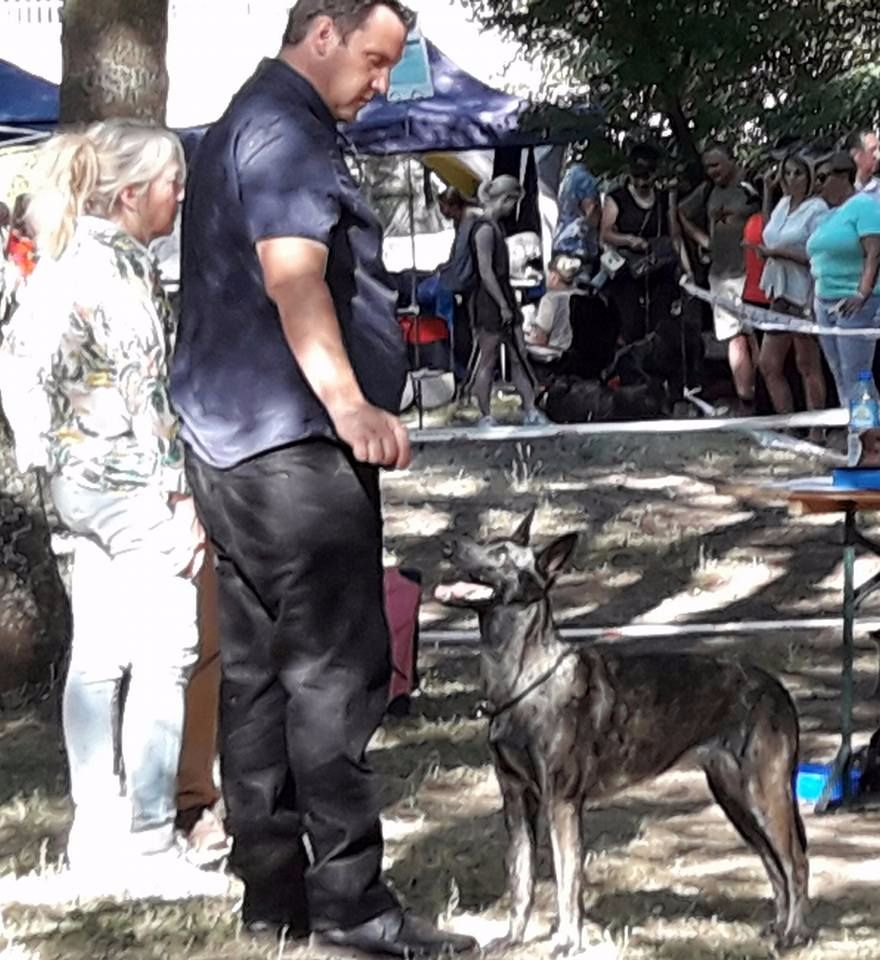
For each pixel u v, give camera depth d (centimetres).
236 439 477
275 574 481
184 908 561
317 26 478
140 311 556
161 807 588
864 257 1262
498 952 504
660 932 542
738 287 1477
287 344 472
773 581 1135
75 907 567
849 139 1516
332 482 478
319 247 465
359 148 1675
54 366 558
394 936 498
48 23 2762
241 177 471
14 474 855
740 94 1748
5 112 1692
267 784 508
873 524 1259
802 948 524
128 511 568
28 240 712
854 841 641
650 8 1678
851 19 1767
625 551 1212
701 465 1440
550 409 1545
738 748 514
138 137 563
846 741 682
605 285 1526
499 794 702
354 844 491
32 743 788
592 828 655
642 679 498
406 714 822
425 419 1664
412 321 1717
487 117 1675
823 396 1451
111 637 580
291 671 484
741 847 632
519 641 489
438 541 1262
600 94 1719
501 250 1523
